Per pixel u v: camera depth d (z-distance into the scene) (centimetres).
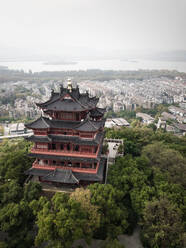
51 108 5444
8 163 6125
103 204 4775
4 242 4188
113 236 4662
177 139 10344
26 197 5072
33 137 5544
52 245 4103
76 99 5506
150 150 7719
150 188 5481
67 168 5616
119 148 7981
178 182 6072
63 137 5603
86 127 5169
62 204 4403
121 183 5775
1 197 5031
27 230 4553
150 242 4603
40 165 5762
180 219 4606
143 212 4791
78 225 4203
